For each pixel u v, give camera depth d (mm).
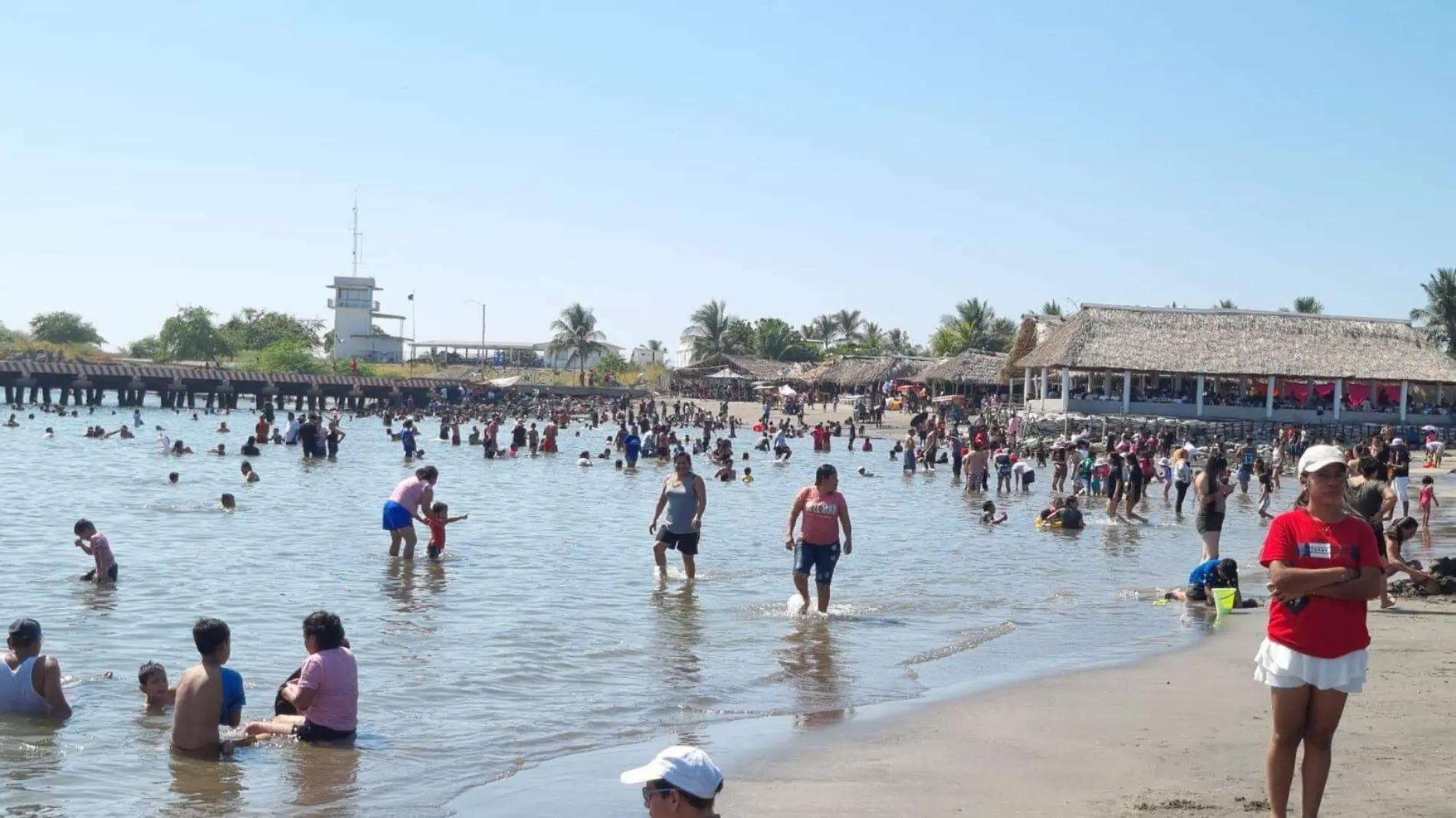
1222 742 8781
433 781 8141
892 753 8633
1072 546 23312
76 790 7926
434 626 13625
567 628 13648
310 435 44125
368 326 139375
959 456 44406
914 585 17688
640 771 4531
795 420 86312
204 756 8695
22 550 19031
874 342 142125
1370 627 13195
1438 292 96812
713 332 137750
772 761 8445
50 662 9688
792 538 14984
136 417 61344
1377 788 7246
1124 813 7066
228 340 139625
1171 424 61156
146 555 18688
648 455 51750
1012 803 7375
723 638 13258
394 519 18719
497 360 137625
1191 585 16438
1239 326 64812
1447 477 46906
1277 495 38844
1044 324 75125
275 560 18578
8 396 82938
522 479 38562
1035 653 12594
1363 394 69188
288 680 9539
